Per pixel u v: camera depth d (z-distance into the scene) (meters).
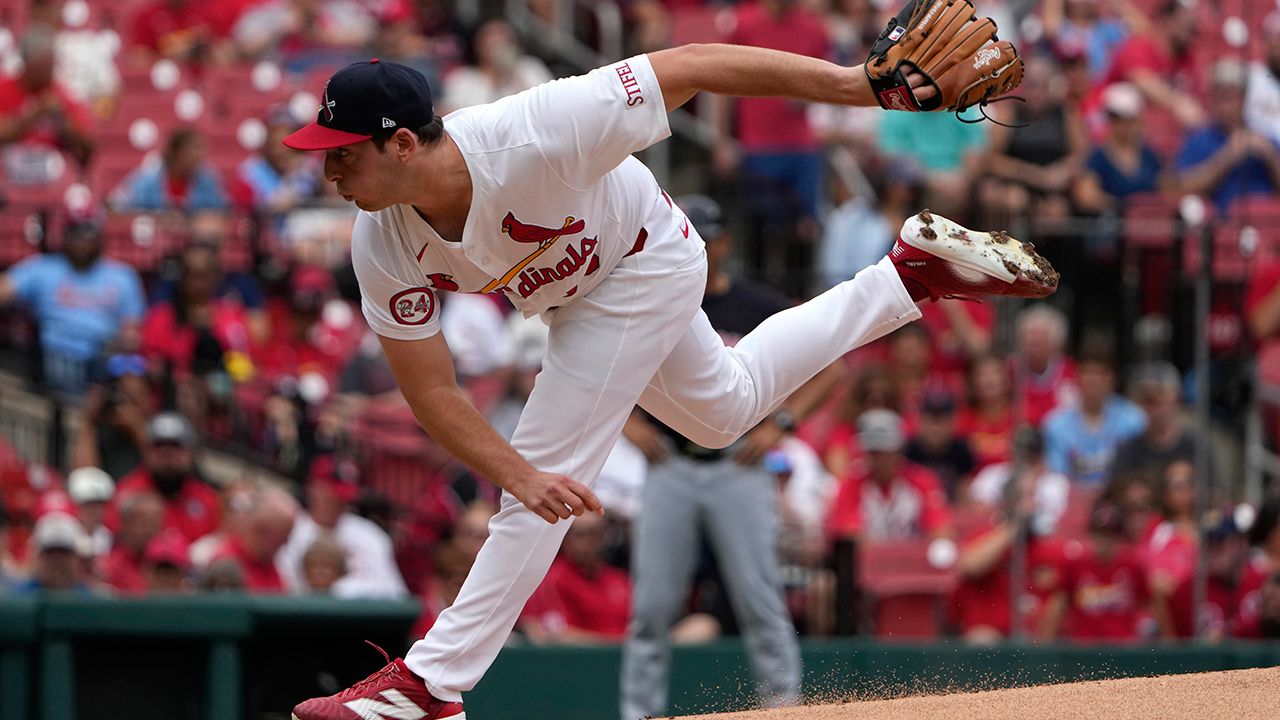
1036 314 31.33
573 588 27.27
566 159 12.59
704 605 27.03
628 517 28.59
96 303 32.09
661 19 44.62
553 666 25.22
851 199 37.22
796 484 28.45
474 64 44.31
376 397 31.83
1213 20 40.72
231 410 31.03
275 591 26.56
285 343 33.19
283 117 36.38
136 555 26.77
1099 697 14.91
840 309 14.63
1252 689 14.91
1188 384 30.98
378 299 13.30
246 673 21.66
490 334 33.03
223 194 35.44
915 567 27.17
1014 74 13.05
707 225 23.08
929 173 35.38
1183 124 38.66
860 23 40.91
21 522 28.59
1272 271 31.67
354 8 44.72
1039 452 30.38
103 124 39.31
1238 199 34.66
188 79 40.72
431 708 13.64
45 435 31.09
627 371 13.59
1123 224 30.61
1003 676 25.02
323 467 29.45
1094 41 39.62
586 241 13.12
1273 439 30.89
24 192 37.06
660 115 12.71
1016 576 27.12
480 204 12.67
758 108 37.72
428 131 12.54
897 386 31.56
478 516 26.56
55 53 39.28
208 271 32.22
